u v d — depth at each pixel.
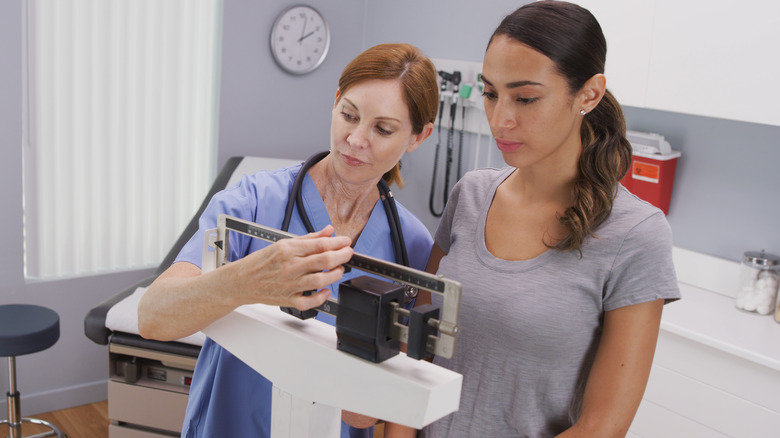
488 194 1.23
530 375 1.11
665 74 2.27
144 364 2.23
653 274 1.05
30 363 3.12
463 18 3.25
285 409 0.92
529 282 1.11
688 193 2.60
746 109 2.09
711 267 2.52
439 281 0.79
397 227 1.37
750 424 2.04
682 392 2.19
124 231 3.26
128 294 2.34
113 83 3.10
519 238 1.15
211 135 3.50
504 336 1.12
